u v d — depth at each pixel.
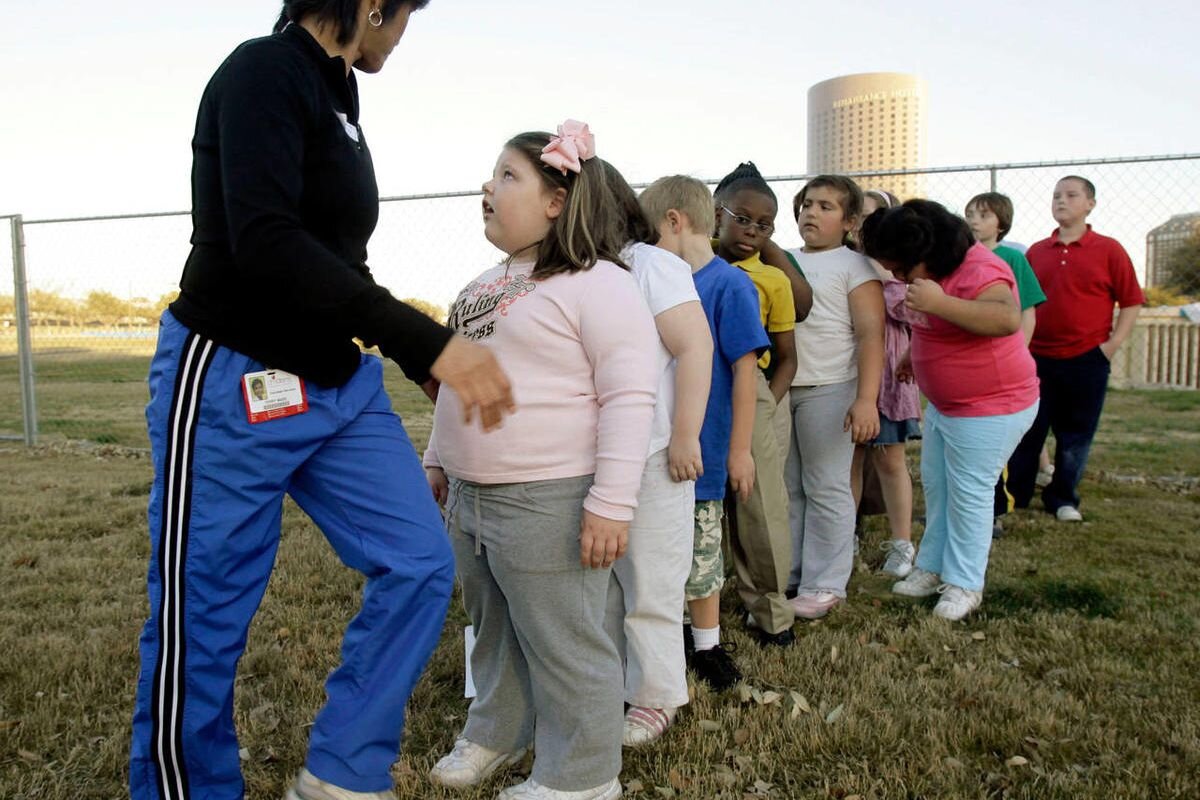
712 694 2.69
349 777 1.71
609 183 2.28
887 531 4.78
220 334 1.59
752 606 3.11
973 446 3.39
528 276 1.98
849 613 3.53
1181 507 5.27
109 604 3.49
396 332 1.47
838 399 3.49
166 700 1.64
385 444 1.77
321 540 4.39
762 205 3.04
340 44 1.67
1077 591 3.68
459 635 3.14
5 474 6.43
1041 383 5.02
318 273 1.45
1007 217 4.66
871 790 2.16
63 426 9.58
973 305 3.20
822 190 3.52
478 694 2.27
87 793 2.15
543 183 1.96
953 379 3.38
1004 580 3.85
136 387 13.12
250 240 1.45
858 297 3.39
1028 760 2.32
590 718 2.01
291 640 3.11
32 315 8.57
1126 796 2.13
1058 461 5.04
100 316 8.59
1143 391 11.80
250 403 1.60
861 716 2.54
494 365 1.51
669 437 2.30
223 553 1.63
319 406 1.67
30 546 4.34
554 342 1.93
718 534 2.73
